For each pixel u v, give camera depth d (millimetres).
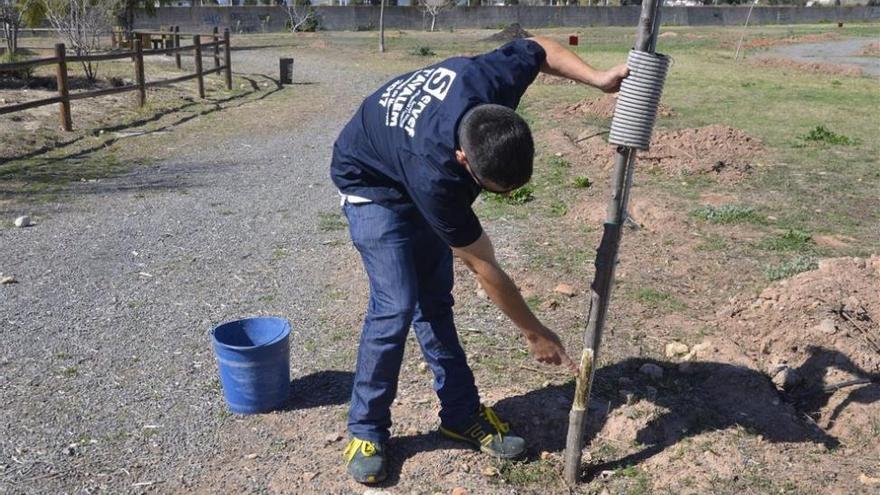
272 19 44750
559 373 4051
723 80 19312
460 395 3379
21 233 6641
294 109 14328
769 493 3088
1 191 8070
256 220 7105
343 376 4086
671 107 14523
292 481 3215
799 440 3479
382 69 22406
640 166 9023
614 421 3551
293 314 4934
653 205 7078
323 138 11547
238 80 18812
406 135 2643
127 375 4129
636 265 5672
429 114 2605
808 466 3250
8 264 5859
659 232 6504
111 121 12297
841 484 3127
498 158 2398
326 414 3703
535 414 3619
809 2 77188
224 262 5934
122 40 25000
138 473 3287
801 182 8477
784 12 61281
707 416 3596
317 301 5156
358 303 5105
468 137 2432
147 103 14031
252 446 3467
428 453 3361
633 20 56406
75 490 3178
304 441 3492
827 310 4410
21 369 4191
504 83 2707
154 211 7379
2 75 15953
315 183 8633
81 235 6598
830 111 14047
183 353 4387
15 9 19578
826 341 4172
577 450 3121
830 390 3883
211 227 6867
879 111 14086
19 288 5379
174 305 5090
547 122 12227
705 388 3879
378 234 2934
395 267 2957
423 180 2576
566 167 9016
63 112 11227
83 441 3520
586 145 9930
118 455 3414
